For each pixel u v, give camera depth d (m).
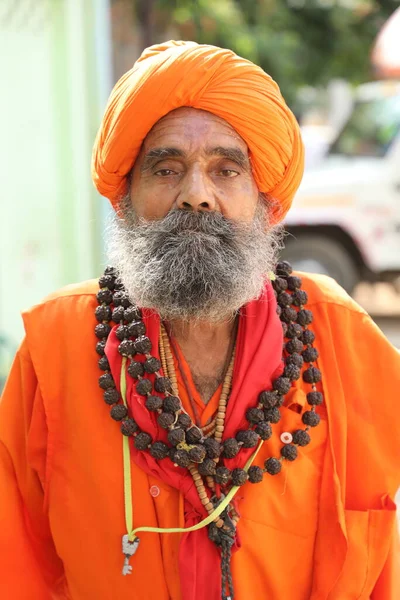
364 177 6.21
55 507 1.50
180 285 1.43
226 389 1.52
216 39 7.85
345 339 1.60
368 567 1.49
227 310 1.48
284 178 1.58
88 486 1.48
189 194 1.41
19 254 4.03
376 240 6.21
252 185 1.52
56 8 3.86
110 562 1.46
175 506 1.45
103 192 1.62
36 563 1.60
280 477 1.48
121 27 7.57
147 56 1.53
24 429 1.58
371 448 1.54
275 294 1.62
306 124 9.04
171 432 1.43
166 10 7.73
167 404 1.47
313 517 1.49
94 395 1.51
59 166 4.04
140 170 1.50
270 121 1.47
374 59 7.37
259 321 1.53
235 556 1.43
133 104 1.44
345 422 1.53
